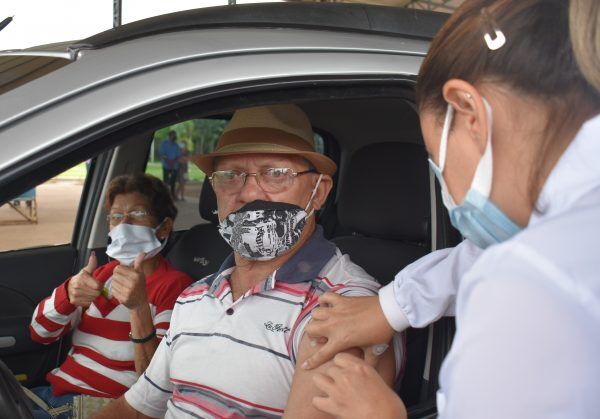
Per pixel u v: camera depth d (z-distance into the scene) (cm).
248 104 110
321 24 126
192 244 270
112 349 212
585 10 55
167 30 113
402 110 200
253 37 115
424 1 1147
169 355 159
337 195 299
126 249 205
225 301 149
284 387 139
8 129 92
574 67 58
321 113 261
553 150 58
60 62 108
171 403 152
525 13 60
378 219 209
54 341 222
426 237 201
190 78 104
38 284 250
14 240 252
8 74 108
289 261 148
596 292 46
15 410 105
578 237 49
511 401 46
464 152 66
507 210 63
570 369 45
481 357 48
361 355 115
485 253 54
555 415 45
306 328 118
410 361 146
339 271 149
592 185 54
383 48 126
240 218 148
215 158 159
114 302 215
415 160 205
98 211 266
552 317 46
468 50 63
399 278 115
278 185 151
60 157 92
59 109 95
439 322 141
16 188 89
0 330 225
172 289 212
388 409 92
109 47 107
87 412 190
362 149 220
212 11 121
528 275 48
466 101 62
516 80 59
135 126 99
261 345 140
